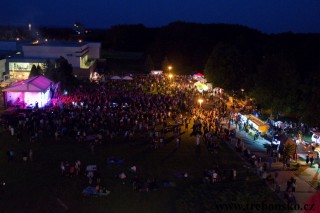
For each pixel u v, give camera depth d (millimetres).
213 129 47656
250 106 62969
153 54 123125
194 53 115562
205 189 30281
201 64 109938
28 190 29328
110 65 117250
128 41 147125
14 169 33250
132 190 30094
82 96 61188
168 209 27266
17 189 29406
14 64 76938
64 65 70938
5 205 26781
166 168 35188
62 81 67250
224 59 76062
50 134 42656
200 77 84125
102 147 40094
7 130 43781
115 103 56188
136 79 85500
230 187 30781
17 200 27641
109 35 153125
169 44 122375
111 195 29062
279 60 59031
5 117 47938
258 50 96625
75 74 87562
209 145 40719
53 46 87375
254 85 64438
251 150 41844
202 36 120812
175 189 30656
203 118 52406
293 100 56344
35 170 33219
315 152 41219
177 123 49375
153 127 47594
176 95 67625
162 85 78125
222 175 33000
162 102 58844
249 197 28266
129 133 42906
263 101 58875
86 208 26859
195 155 39094
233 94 73438
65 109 51500
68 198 28281
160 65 120750
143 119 49188
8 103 53625
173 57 118000
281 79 58188
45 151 38000
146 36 148000
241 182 32094
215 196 28891
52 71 67188
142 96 63156
